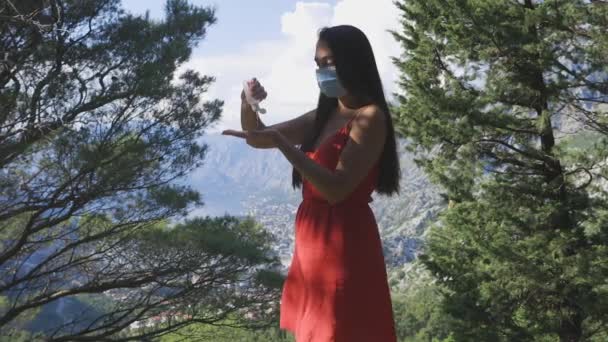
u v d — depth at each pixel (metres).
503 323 10.78
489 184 10.78
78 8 8.27
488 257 10.34
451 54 10.48
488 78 10.23
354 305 1.44
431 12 10.50
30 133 7.39
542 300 10.57
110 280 8.60
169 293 8.55
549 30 9.88
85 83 7.97
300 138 1.70
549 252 9.94
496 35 9.64
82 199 7.69
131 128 8.08
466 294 11.00
